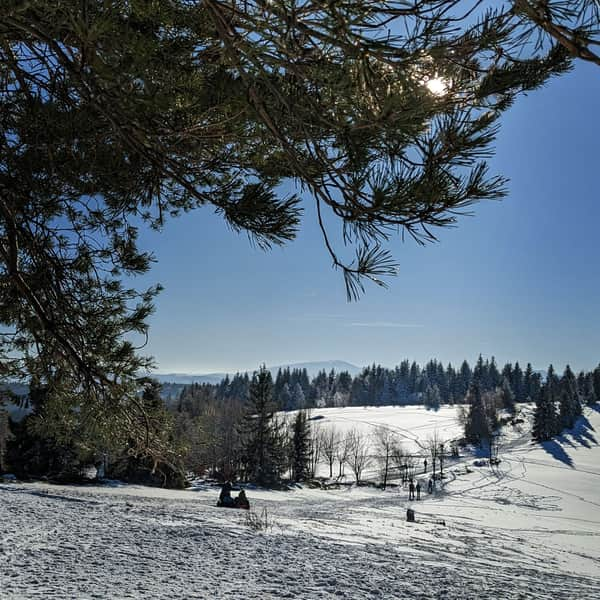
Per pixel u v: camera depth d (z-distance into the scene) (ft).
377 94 6.37
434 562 49.73
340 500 167.02
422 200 6.48
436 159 6.70
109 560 31.96
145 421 12.75
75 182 10.38
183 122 8.46
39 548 33.27
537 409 357.61
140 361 12.57
